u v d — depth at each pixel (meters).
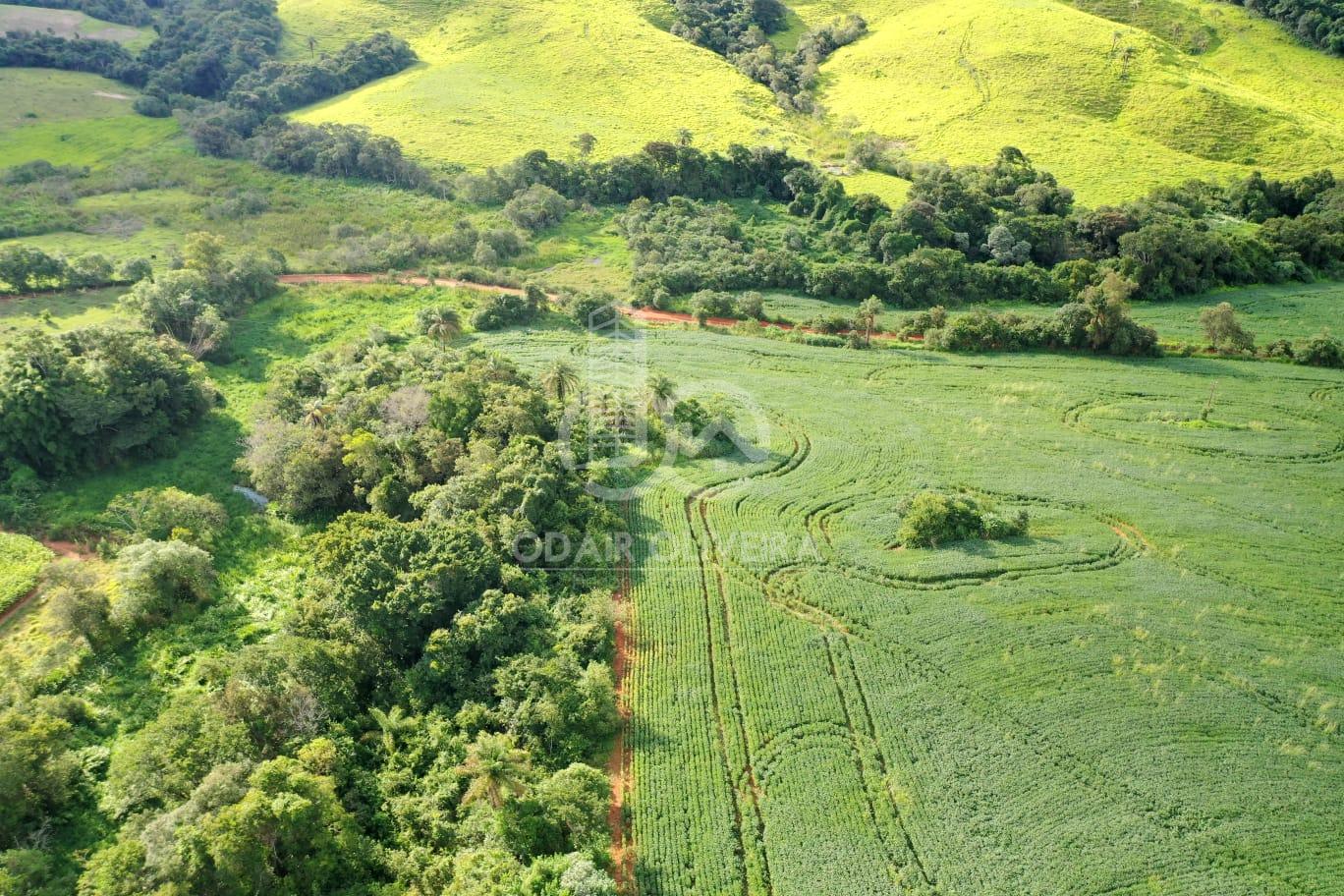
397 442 88.00
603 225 159.25
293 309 127.81
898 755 60.28
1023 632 70.31
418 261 144.25
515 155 177.88
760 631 71.12
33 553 80.62
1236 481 90.31
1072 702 63.94
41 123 175.62
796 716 63.69
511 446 85.25
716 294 129.75
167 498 83.25
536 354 116.25
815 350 119.31
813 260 141.50
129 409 93.94
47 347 91.94
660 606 73.75
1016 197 151.12
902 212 140.25
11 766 54.00
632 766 59.94
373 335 116.19
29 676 66.06
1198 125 178.38
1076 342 118.88
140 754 55.91
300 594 78.31
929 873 52.56
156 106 187.25
